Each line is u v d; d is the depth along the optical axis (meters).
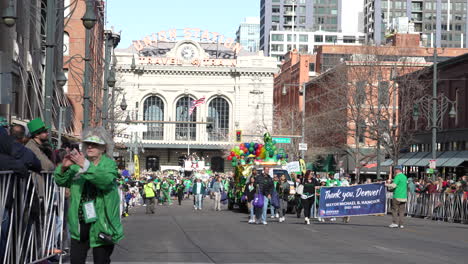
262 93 109.94
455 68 56.06
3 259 9.05
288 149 79.94
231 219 28.89
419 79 60.88
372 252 15.08
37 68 38.81
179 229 22.27
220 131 110.56
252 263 12.92
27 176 9.77
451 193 30.17
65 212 12.91
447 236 20.28
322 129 66.06
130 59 108.50
